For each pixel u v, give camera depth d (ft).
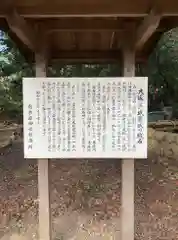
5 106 34.42
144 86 10.17
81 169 23.40
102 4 8.41
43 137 10.37
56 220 14.96
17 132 33.06
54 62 17.01
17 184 20.04
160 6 7.88
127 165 10.77
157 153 26.25
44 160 10.89
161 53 29.50
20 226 14.34
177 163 23.63
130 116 10.26
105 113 10.27
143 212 15.71
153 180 20.35
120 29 10.47
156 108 40.32
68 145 10.37
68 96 10.25
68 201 17.33
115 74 31.78
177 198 17.38
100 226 14.34
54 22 10.45
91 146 10.36
